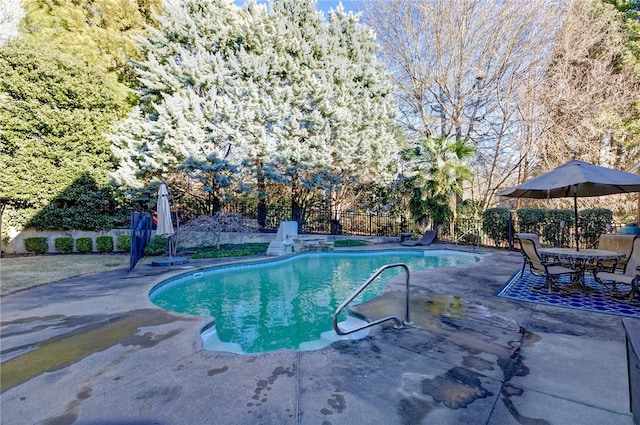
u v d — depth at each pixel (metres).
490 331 3.81
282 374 2.78
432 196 13.48
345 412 2.22
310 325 5.06
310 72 14.43
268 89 14.02
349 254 12.29
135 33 16.97
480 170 17.73
